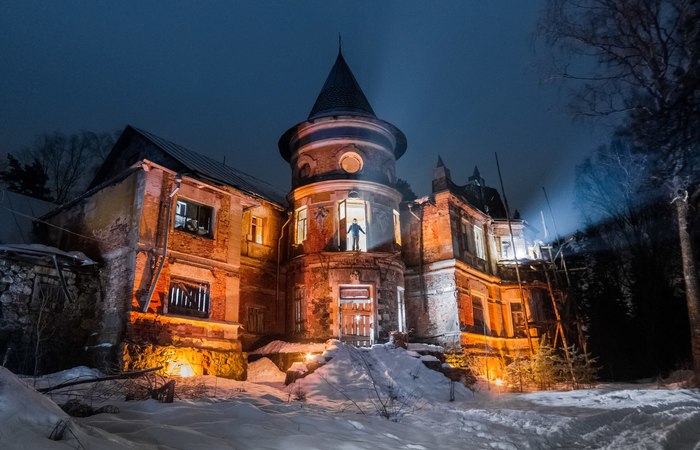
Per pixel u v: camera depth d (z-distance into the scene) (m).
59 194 34.91
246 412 7.78
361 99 27.61
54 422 4.45
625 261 34.47
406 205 26.75
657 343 29.80
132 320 15.34
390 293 22.72
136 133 21.48
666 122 10.29
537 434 8.73
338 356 16.50
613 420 10.30
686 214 19.73
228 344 18.25
